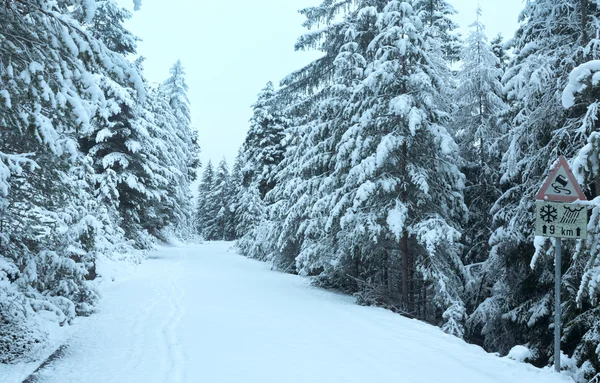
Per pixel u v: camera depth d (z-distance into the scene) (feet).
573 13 40.52
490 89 59.98
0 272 27.53
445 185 50.39
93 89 24.43
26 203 31.78
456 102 60.54
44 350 24.73
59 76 23.18
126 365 22.52
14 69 22.72
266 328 31.81
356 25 61.67
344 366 22.72
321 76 70.44
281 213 79.41
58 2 25.77
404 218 45.32
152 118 92.89
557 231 23.59
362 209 49.44
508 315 46.68
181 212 126.31
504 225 50.44
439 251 49.88
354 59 59.36
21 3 22.70
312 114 68.54
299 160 69.97
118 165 86.28
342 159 53.42
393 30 46.70
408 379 20.80
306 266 61.41
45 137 23.44
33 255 32.19
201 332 30.09
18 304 25.35
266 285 58.39
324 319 36.14
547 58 39.75
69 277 34.73
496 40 75.66
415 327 33.81
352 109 52.21
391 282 55.11
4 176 23.31
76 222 40.60
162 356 24.21
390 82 47.93
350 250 53.21
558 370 23.58
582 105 38.14
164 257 95.86
